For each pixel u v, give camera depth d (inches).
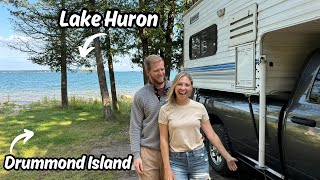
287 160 131.2
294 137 125.3
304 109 123.4
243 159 174.6
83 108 552.1
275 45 148.6
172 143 114.0
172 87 112.6
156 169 120.1
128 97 797.2
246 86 163.0
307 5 114.1
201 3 240.7
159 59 116.6
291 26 125.7
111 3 400.5
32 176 208.5
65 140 303.0
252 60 155.9
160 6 396.8
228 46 187.9
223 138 189.9
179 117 112.3
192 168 114.1
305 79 129.6
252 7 154.9
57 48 539.5
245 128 167.8
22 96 1104.2
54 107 588.1
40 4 494.6
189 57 278.1
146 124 118.0
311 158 116.7
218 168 195.8
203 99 226.5
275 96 149.7
